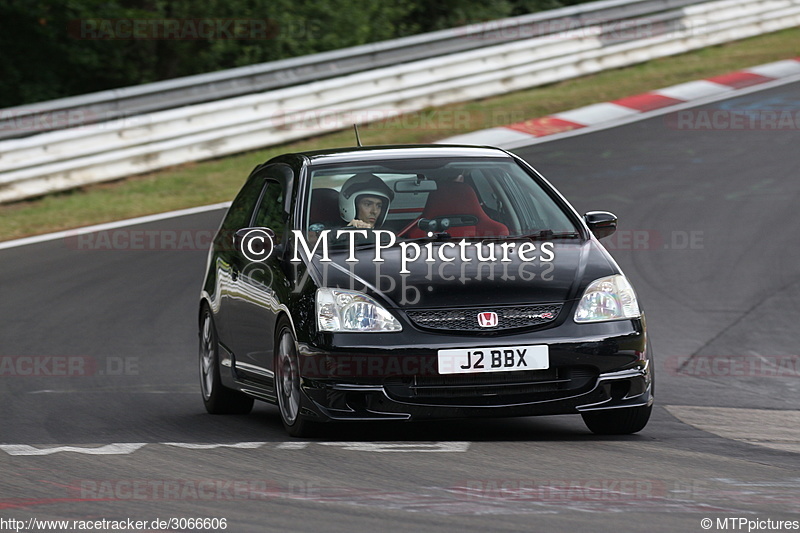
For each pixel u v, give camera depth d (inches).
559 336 817.5
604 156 2268.7
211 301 1053.2
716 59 3085.6
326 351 815.1
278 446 811.4
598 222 943.7
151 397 1111.6
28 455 793.6
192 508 621.3
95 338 1381.6
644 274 1577.3
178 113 2396.7
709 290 1492.4
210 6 3442.4
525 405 809.5
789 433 871.1
